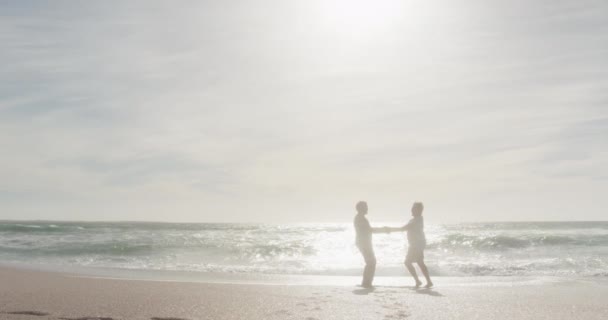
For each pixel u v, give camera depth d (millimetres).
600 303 8078
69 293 8984
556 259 19312
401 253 24578
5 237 34219
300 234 44844
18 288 9766
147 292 9234
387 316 6766
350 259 21875
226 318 6582
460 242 27609
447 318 6664
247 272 15984
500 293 9273
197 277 13734
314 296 8641
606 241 27250
